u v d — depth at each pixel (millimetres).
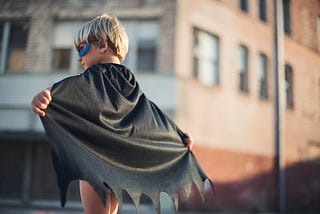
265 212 11742
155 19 10875
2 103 11234
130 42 10891
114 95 1326
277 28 13109
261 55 12961
